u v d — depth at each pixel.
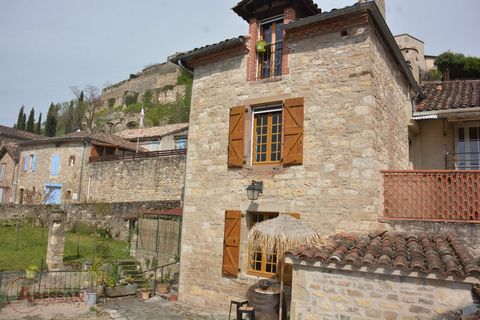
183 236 10.74
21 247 17.28
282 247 7.30
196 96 11.16
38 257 15.42
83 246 18.17
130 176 26.16
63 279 11.77
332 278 6.38
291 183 8.95
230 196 9.91
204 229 10.30
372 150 8.09
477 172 7.54
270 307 7.68
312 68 9.09
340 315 6.22
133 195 25.70
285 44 9.60
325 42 9.00
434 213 7.82
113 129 52.12
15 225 23.50
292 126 9.06
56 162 30.98
